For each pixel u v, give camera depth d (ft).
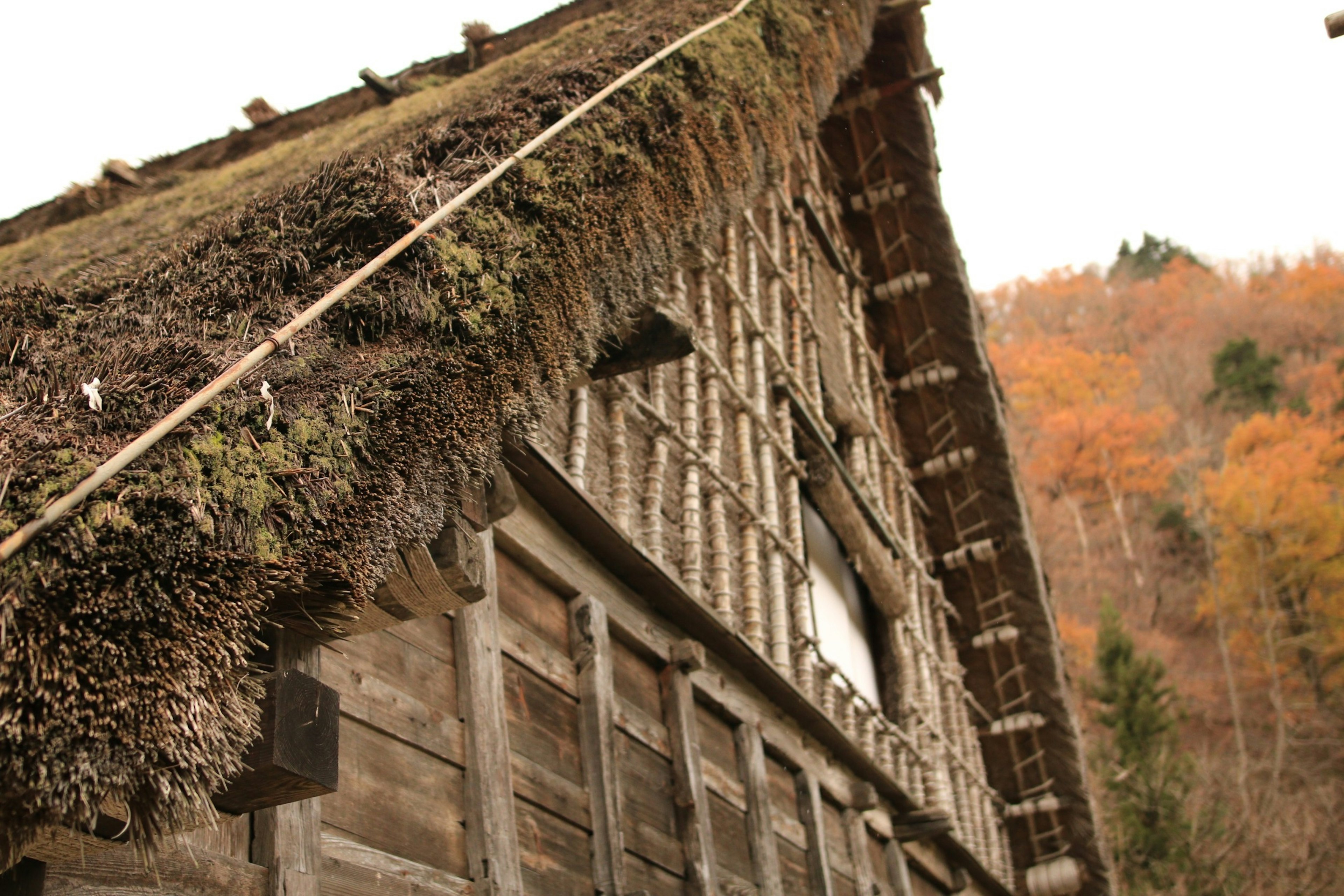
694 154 11.32
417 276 6.91
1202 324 130.31
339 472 5.85
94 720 4.39
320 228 7.15
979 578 26.63
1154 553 97.96
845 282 25.84
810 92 16.14
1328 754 70.59
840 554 21.89
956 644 26.43
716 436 15.94
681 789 12.44
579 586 12.05
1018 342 143.84
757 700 15.07
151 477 4.83
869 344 27.07
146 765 4.61
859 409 23.63
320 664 8.27
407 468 6.40
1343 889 48.19
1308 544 85.61
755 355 18.44
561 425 12.60
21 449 4.68
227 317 6.50
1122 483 107.96
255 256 7.02
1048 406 121.90
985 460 26.58
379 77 21.07
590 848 10.75
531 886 9.70
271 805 6.49
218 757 4.97
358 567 5.95
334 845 7.91
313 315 6.12
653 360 11.68
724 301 18.08
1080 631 79.97
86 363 5.69
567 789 10.72
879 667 21.65
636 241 9.95
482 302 7.18
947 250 26.63
